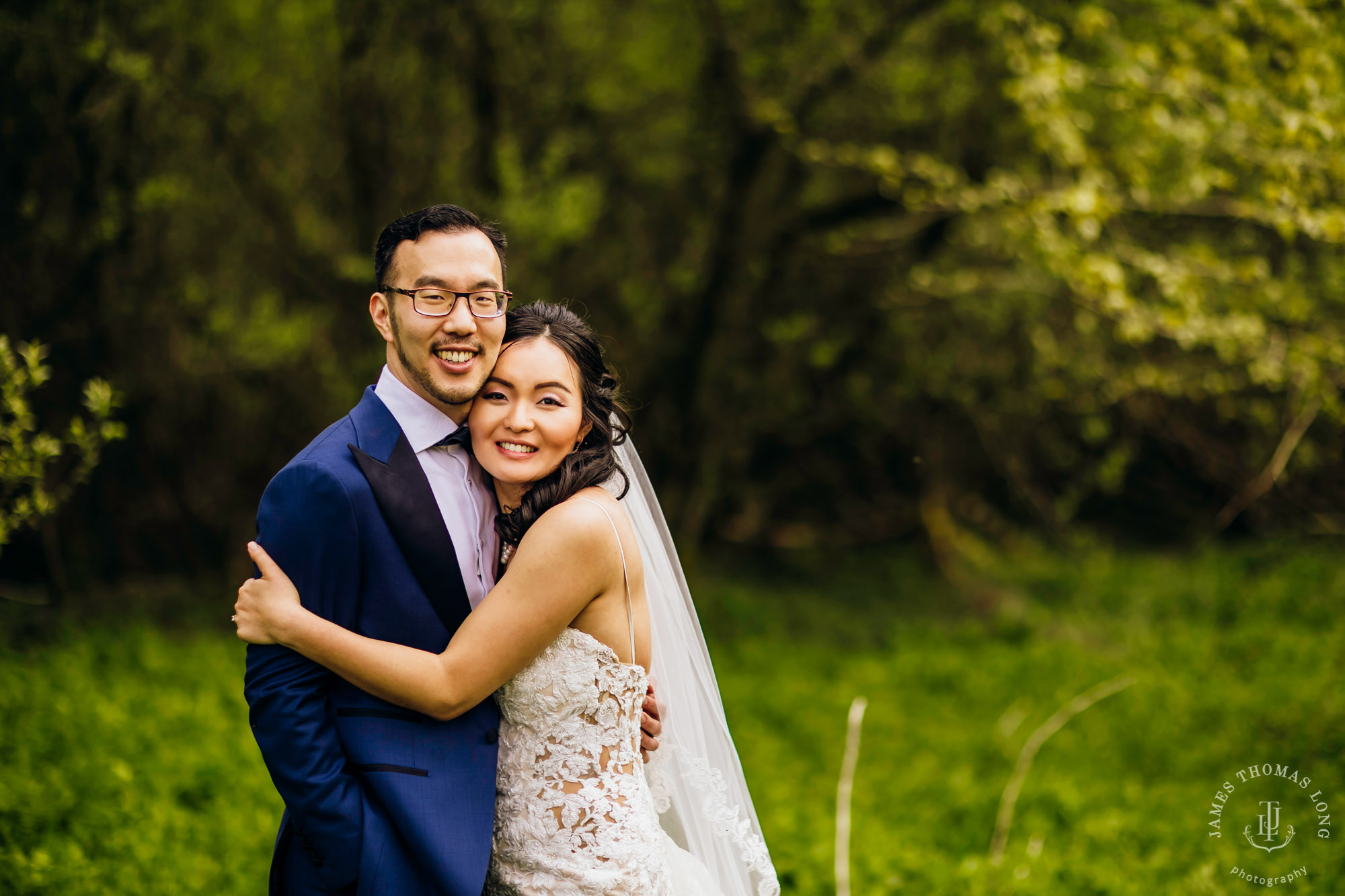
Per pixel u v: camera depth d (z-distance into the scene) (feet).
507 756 7.98
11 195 23.65
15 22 22.53
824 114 31.09
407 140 28.78
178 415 29.01
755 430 37.35
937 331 34.86
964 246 32.24
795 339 34.19
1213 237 25.44
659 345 34.53
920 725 24.06
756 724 23.40
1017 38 22.11
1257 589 32.01
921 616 33.45
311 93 29.07
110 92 24.25
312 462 7.33
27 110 23.26
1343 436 27.81
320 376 29.45
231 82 27.27
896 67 29.91
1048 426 37.17
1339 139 16.94
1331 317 22.58
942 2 27.63
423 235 7.51
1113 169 24.08
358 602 7.41
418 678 7.19
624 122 32.76
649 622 8.32
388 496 7.41
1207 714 23.00
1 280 24.12
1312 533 33.76
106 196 24.71
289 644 7.11
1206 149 21.04
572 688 7.77
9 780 14.98
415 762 7.36
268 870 13.64
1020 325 32.78
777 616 32.14
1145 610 32.42
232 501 30.86
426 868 7.21
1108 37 21.06
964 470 40.37
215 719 19.08
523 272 27.99
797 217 31.81
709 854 8.91
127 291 26.37
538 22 29.71
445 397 7.59
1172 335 21.38
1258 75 18.38
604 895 7.62
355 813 7.17
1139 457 37.96
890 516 40.40
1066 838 16.67
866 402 37.17
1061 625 31.73
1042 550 39.17
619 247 33.37
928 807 18.71
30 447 12.71
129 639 23.75
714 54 29.86
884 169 24.94
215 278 28.32
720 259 32.27
